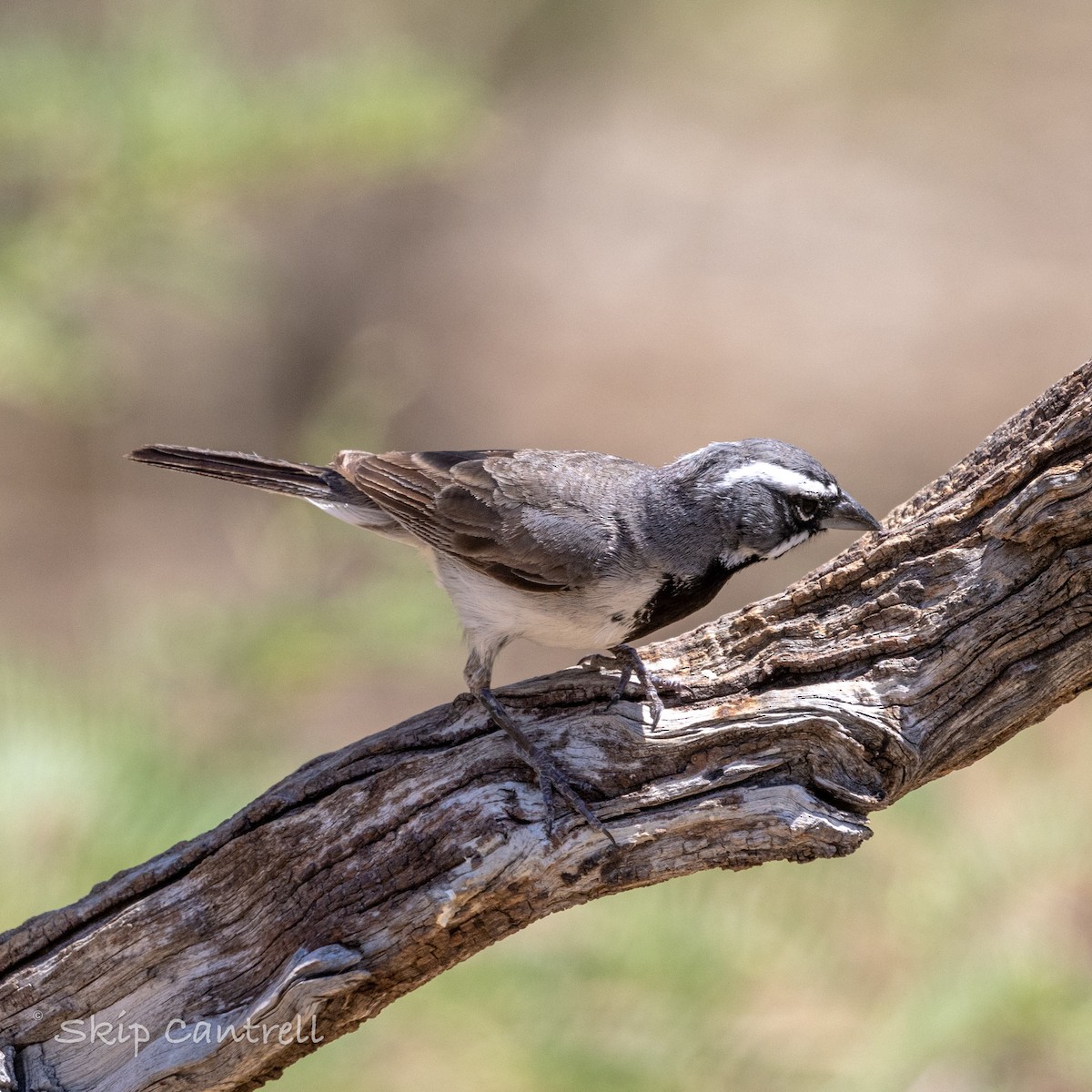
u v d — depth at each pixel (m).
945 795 12.38
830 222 31.36
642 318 28.56
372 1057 11.16
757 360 27.31
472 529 8.69
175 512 22.25
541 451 9.19
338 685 16.72
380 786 7.35
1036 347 26.97
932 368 26.72
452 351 27.38
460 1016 11.07
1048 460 6.97
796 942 11.23
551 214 31.75
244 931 7.38
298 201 22.42
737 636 7.60
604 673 7.57
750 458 8.56
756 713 7.09
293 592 14.78
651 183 32.47
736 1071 10.75
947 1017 11.38
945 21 37.31
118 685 13.66
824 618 7.43
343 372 23.47
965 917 11.92
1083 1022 11.41
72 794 10.20
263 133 14.94
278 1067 7.31
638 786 7.16
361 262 28.41
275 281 25.33
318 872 7.28
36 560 20.66
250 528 19.45
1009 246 30.09
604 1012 10.77
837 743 7.01
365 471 9.35
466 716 7.52
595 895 7.15
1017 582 7.00
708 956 10.64
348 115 14.89
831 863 11.44
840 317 28.41
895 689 7.05
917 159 33.06
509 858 7.04
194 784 11.13
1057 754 13.80
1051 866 12.00
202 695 14.30
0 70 14.70
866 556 7.38
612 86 35.00
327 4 24.55
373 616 14.43
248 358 25.39
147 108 14.75
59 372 15.65
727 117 34.94
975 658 7.01
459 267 29.50
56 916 7.54
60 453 23.41
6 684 11.07
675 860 7.06
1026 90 34.53
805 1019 11.41
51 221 15.51
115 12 16.50
